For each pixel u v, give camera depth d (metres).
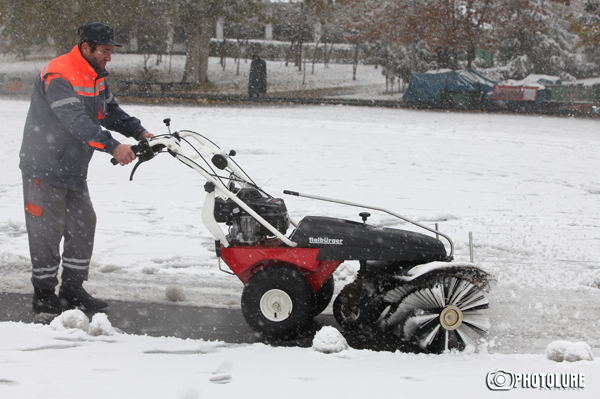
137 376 2.78
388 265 3.98
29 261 5.34
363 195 8.36
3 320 4.02
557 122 21.80
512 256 5.64
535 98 27.34
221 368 2.98
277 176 9.66
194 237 6.25
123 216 7.04
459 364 3.09
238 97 27.03
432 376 2.82
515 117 23.78
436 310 3.49
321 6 37.06
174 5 29.38
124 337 3.60
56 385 2.61
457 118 22.30
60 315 3.77
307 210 7.34
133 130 4.48
